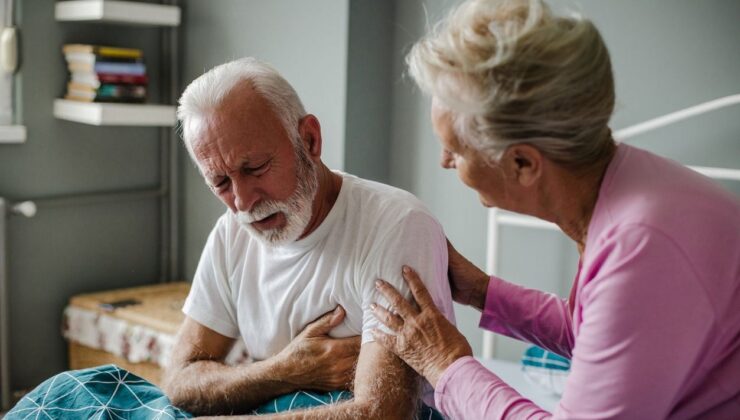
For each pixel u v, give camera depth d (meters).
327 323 1.31
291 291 1.35
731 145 2.07
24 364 2.86
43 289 2.88
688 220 0.90
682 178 0.95
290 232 1.28
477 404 1.05
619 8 2.22
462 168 1.01
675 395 0.89
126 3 2.69
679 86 2.14
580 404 0.92
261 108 1.22
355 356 1.29
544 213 1.02
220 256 1.45
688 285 0.87
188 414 1.35
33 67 2.76
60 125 2.86
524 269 2.46
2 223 2.64
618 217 0.93
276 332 1.39
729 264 0.90
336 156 2.63
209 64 3.01
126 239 3.10
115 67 2.75
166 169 3.15
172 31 3.05
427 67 0.97
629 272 0.89
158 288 3.04
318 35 2.65
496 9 0.97
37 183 2.82
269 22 2.79
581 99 0.92
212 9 2.97
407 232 1.26
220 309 1.47
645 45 2.19
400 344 1.16
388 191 1.34
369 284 1.25
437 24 1.05
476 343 2.60
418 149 2.67
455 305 2.63
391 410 1.19
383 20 2.66
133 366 2.63
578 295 0.99
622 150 1.00
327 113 2.65
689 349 0.87
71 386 1.34
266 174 1.23
